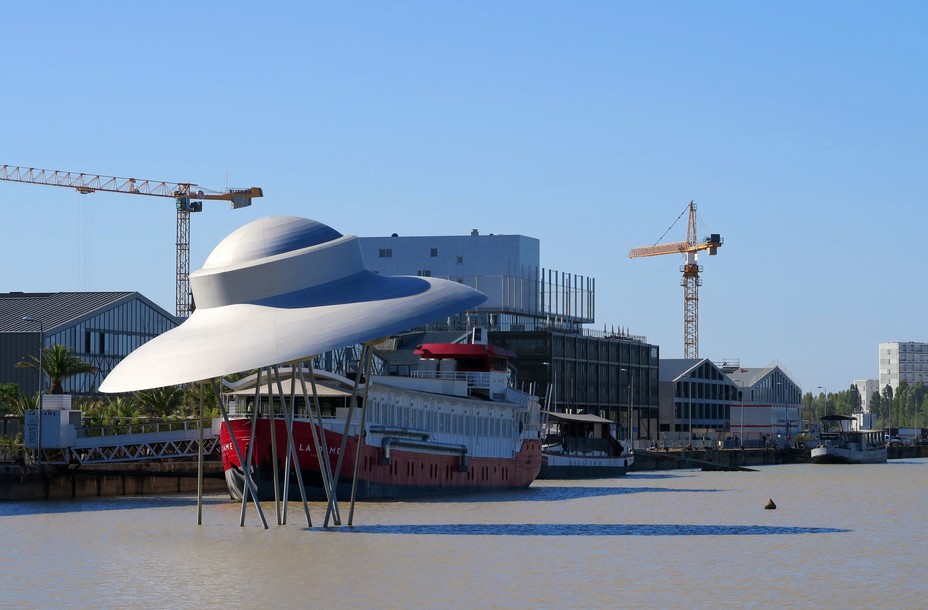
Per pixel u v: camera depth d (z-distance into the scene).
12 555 64.25
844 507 105.06
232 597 51.56
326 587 53.97
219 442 118.06
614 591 53.12
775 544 71.38
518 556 64.25
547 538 73.38
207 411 132.00
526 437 136.00
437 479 116.06
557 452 162.75
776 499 116.50
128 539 71.00
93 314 154.88
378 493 106.75
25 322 150.75
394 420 109.31
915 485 146.00
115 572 58.22
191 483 122.56
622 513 95.12
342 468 101.62
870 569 60.44
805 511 99.50
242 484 100.38
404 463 110.19
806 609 49.22
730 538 74.69
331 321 70.50
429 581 55.59
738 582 55.81
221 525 78.81
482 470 124.81
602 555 65.12
